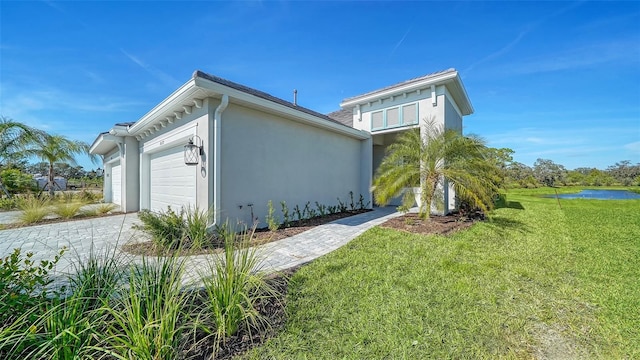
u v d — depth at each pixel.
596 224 8.62
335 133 10.96
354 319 2.93
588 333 2.71
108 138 11.44
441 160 8.38
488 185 8.51
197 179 6.93
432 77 10.05
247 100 6.75
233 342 2.51
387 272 4.22
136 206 11.86
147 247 5.19
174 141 8.27
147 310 2.24
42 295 2.41
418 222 8.31
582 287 3.76
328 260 4.76
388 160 9.00
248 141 7.35
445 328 2.79
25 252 5.24
